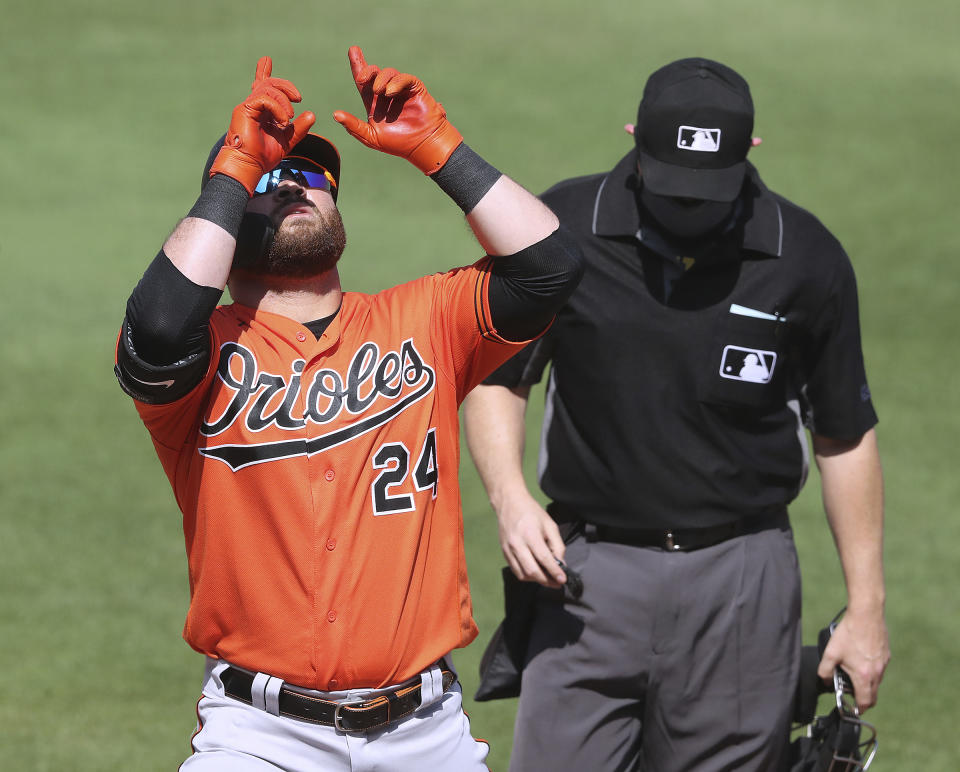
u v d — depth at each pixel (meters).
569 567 13.32
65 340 33.97
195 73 60.38
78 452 27.83
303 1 71.19
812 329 13.04
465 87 59.84
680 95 12.55
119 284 38.06
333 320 10.59
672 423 12.85
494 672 13.87
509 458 13.48
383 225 43.59
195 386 10.18
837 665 13.37
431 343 10.78
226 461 10.31
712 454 12.90
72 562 22.95
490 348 10.95
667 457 12.87
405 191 47.28
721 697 13.12
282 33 66.12
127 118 54.72
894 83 62.94
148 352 9.71
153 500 25.73
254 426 10.28
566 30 68.50
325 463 10.27
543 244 10.48
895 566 23.64
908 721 18.47
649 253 12.83
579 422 13.18
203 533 10.48
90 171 48.53
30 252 40.19
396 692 10.58
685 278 12.80
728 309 12.77
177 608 21.48
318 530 10.22
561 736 13.35
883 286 39.81
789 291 12.81
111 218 43.81
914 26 72.12
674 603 13.01
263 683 10.45
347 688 10.40
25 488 25.92
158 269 9.72
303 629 10.29
